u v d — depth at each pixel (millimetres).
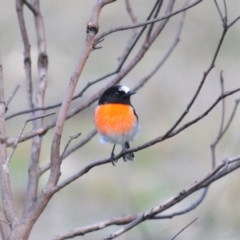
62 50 17938
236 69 16312
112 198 12852
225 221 10828
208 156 13664
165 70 16375
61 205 12930
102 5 4648
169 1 6598
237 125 12266
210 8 18406
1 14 17984
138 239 9852
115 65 17281
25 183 13188
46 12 18891
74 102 15391
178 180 13469
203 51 17328
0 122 4863
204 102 14758
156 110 15312
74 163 14016
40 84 6672
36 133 6059
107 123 6832
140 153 14453
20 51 16234
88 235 11438
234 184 11383
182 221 10922
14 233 4605
